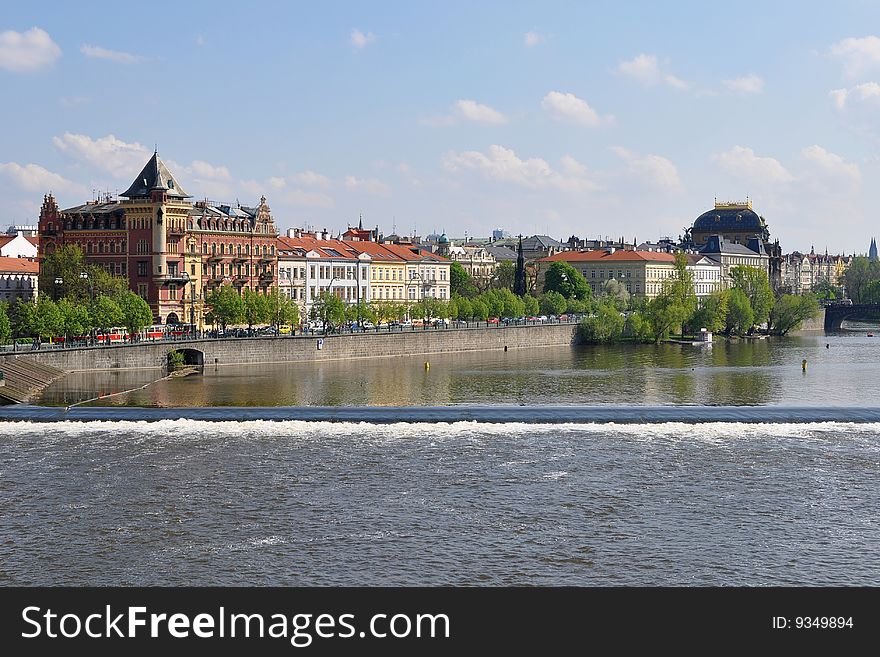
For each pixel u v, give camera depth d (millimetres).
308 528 87250
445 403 160250
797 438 122125
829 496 97188
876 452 114812
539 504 93938
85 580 77125
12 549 82562
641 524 88562
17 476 103188
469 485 100188
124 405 152125
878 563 80375
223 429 126250
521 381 196625
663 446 117375
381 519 89562
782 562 80500
